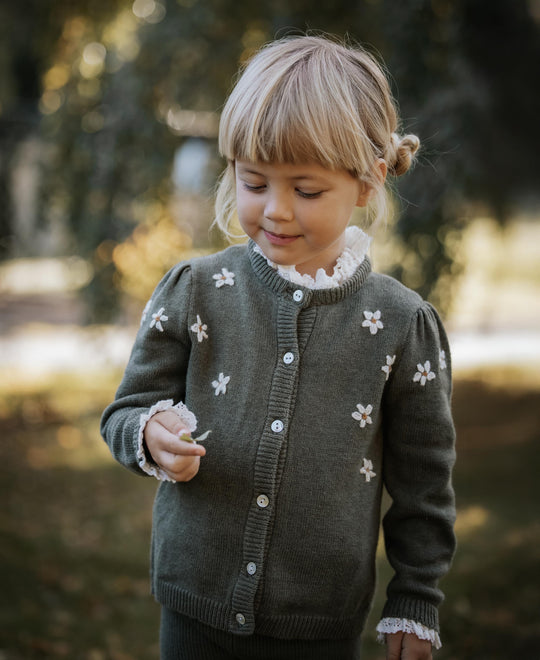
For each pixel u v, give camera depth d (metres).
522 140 5.42
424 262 3.98
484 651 2.67
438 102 3.84
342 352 1.19
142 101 4.16
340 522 1.17
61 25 4.91
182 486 1.21
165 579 1.22
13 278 11.66
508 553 3.56
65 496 4.63
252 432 1.16
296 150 1.04
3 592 3.17
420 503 1.25
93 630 2.91
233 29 4.22
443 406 1.26
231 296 1.22
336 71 1.11
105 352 5.11
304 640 1.19
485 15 5.05
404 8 3.80
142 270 4.56
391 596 1.25
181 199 4.40
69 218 4.52
